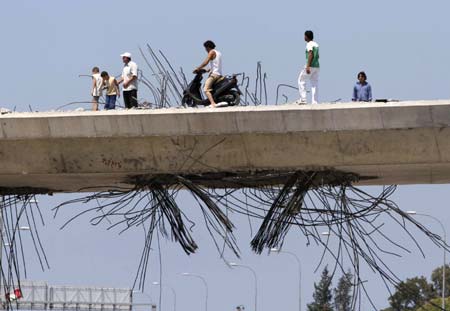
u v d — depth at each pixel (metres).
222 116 66.25
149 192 70.62
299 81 69.19
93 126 67.69
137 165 69.50
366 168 68.62
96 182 73.94
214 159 68.81
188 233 70.00
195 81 68.75
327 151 67.31
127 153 69.12
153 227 70.62
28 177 71.88
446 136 66.00
